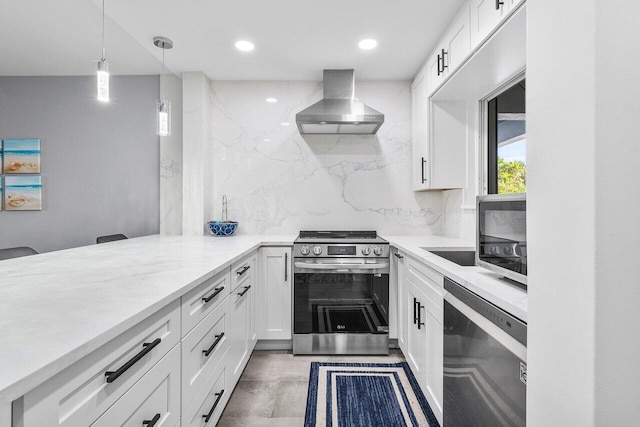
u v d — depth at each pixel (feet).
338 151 10.52
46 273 4.51
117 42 8.62
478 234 4.96
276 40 8.06
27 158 10.68
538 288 2.33
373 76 10.16
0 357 2.04
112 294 3.46
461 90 7.94
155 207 10.66
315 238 9.44
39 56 9.39
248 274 7.63
